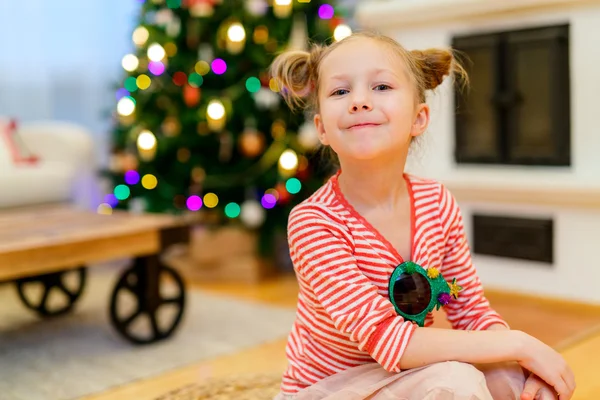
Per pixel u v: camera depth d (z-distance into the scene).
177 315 2.27
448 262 1.19
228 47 3.02
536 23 2.49
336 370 1.13
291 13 3.05
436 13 2.66
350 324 1.03
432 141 2.57
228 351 2.11
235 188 3.13
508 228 2.60
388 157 1.08
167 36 3.13
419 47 2.77
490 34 2.58
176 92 3.12
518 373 1.06
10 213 2.85
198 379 1.87
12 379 1.92
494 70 2.60
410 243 1.12
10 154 3.09
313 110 1.26
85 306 2.73
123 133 3.21
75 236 1.99
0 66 3.58
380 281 1.08
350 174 1.11
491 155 2.64
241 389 1.72
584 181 2.38
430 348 1.01
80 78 3.78
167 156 3.19
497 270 2.66
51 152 3.23
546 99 2.54
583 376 1.77
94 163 3.40
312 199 1.15
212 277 3.11
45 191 3.00
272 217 3.10
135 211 3.11
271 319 2.46
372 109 1.05
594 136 2.40
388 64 1.08
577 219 2.45
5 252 1.81
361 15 2.87
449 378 0.97
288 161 2.92
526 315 2.38
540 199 2.50
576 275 2.47
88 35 3.78
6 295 2.98
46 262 1.90
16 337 2.35
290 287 2.99
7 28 3.58
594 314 2.39
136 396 1.77
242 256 3.11
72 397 1.77
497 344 1.01
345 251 1.07
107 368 1.99
